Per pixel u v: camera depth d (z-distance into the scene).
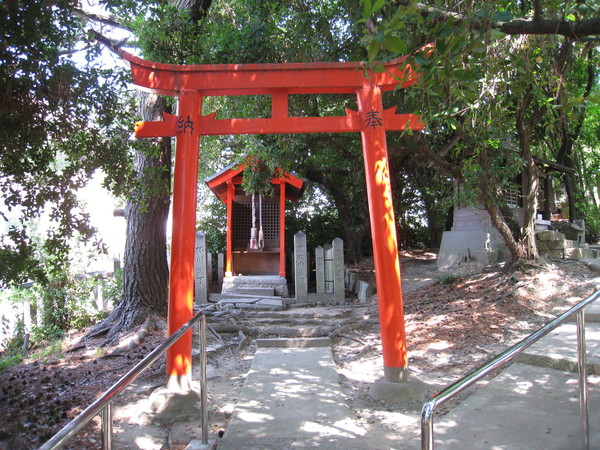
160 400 4.99
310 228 17.55
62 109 5.11
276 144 10.27
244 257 13.57
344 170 15.33
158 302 8.42
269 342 7.63
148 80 5.40
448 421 4.38
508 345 6.51
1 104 4.32
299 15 9.01
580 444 3.81
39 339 8.62
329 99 10.40
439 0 3.42
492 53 5.16
